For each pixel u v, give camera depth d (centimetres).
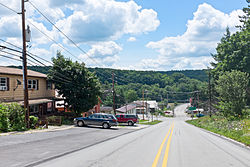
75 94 3300
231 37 5925
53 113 3378
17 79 2652
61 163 776
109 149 1102
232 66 5369
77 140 1442
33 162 782
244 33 5616
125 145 1259
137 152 1016
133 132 2383
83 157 888
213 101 7094
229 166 757
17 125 1961
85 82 3325
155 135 1978
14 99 2594
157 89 15362
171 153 998
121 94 12012
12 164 750
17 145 1162
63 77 3250
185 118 10294
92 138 1591
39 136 1598
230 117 3356
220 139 1659
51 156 894
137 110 12412
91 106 3388
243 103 3328
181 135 1994
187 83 17500
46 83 3331
